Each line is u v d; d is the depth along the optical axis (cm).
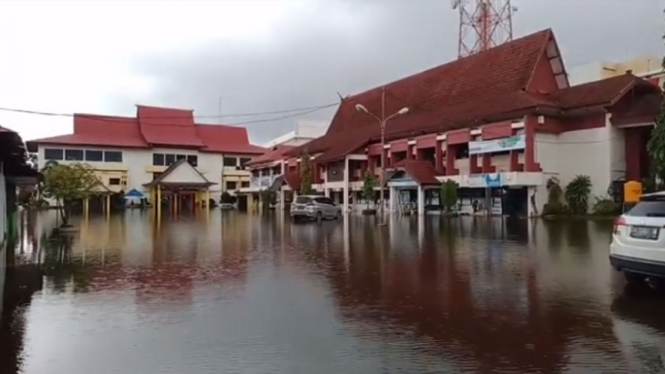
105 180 6744
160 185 6053
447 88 4491
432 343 571
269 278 988
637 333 599
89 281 973
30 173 1838
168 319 684
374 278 978
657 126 2470
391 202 3984
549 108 3262
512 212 3403
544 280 934
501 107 3453
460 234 1980
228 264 1187
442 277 981
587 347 552
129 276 1028
